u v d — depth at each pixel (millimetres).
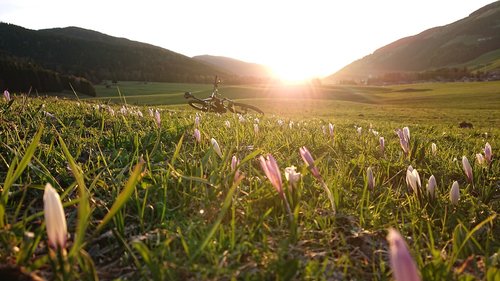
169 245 368
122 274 331
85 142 740
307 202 521
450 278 325
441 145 1251
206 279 315
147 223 422
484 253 394
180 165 585
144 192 488
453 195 500
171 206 458
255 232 393
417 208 518
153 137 785
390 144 1054
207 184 485
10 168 364
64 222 253
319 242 406
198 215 428
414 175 522
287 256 360
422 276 323
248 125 1118
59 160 589
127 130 922
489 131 2463
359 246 418
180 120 1223
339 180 600
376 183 628
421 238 449
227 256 344
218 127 1121
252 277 314
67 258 263
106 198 472
